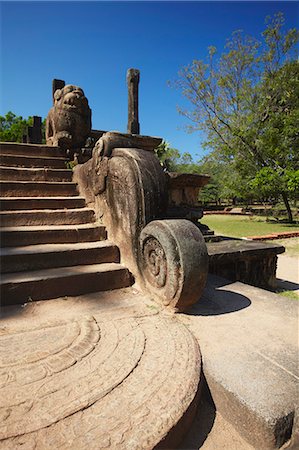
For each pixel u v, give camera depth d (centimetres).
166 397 151
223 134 1705
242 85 1645
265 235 920
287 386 161
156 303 271
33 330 213
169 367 173
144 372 168
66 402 144
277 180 1309
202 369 179
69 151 568
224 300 287
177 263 241
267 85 1548
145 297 286
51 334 207
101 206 389
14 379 159
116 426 133
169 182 385
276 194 1433
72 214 398
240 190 1545
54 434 127
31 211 384
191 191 408
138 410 142
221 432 156
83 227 370
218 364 181
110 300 278
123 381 160
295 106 1484
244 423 151
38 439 125
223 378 168
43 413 137
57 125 572
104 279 304
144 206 298
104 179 365
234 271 392
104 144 361
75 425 132
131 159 316
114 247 348
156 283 272
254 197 1562
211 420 163
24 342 195
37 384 156
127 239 326
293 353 194
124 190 321
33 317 241
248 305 275
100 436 128
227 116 1675
